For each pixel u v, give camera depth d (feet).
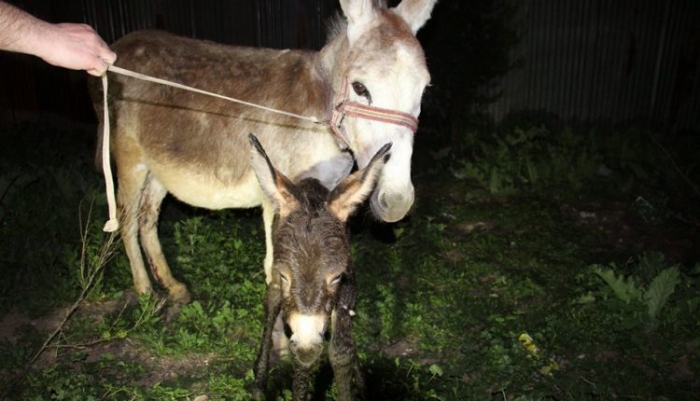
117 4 26.99
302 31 28.27
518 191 23.13
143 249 16.39
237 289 15.64
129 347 13.73
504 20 26.73
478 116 28.17
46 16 26.35
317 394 11.79
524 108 28.89
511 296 16.07
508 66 27.55
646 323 14.07
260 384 11.81
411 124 9.98
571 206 22.31
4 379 12.35
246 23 28.09
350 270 9.93
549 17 27.61
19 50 8.72
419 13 11.30
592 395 12.17
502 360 12.92
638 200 21.83
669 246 19.38
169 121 13.29
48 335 13.85
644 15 27.73
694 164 24.34
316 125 11.68
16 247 16.66
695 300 14.44
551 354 13.51
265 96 12.37
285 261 8.23
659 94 28.78
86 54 9.11
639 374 12.75
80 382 12.02
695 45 28.07
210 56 13.32
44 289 15.58
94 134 27.55
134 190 14.74
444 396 11.93
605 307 14.92
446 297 15.81
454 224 20.86
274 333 13.37
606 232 20.36
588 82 28.60
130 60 13.84
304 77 12.05
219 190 13.19
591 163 24.30
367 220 18.75
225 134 12.64
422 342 13.84
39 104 27.17
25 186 19.27
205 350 13.55
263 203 12.50
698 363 13.08
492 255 18.52
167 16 27.61
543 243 19.24
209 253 17.35
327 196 9.52
